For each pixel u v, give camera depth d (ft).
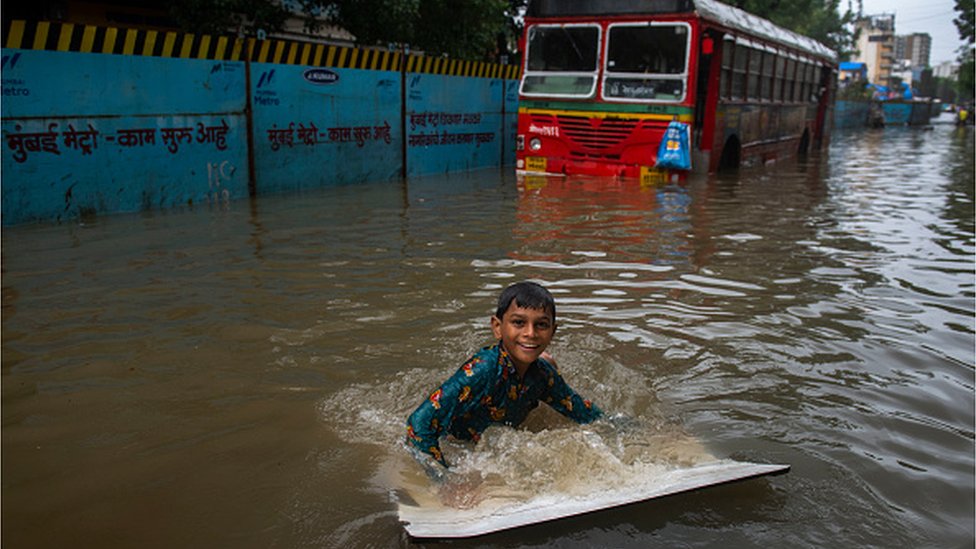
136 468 9.80
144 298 17.28
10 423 11.07
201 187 31.71
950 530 8.41
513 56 64.08
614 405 11.83
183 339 14.62
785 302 17.70
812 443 10.52
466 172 45.88
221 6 36.45
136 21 40.34
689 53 38.50
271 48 33.71
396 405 11.74
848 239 25.80
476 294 17.88
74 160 27.22
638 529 8.35
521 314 10.03
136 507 8.89
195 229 25.76
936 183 44.68
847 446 10.43
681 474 9.35
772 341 14.87
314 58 35.81
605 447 10.23
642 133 40.37
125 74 28.40
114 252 21.99
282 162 35.12
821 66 67.46
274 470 9.72
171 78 29.96
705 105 42.06
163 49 29.55
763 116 51.90
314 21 44.57
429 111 43.39
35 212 26.35
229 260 21.11
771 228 27.71
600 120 41.47
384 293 17.88
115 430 10.87
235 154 32.91
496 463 9.93
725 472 9.23
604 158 42.04
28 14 35.17
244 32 41.93
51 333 14.90
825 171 51.21
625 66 40.52
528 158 44.45
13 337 14.69
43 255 21.53
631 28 39.88
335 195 34.78
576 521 8.48
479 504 8.88
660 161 40.06
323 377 12.82
